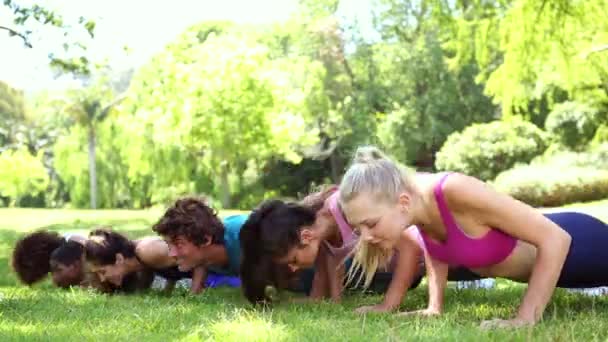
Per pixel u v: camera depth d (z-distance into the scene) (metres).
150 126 31.45
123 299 4.23
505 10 12.48
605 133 20.19
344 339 2.67
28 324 3.19
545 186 18.64
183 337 2.80
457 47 13.45
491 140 25.00
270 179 36.34
